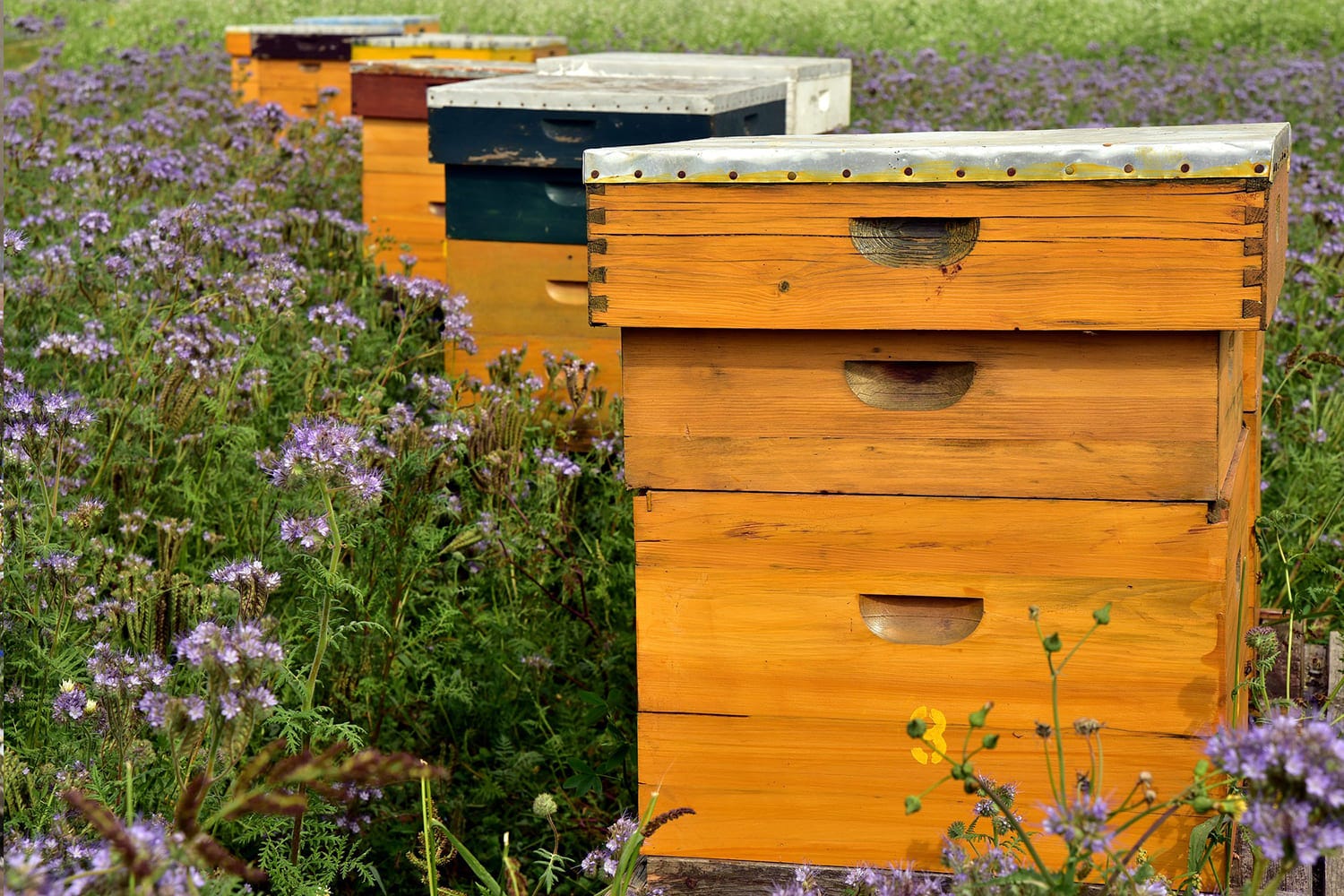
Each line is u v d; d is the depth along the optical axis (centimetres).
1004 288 237
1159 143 229
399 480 331
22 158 603
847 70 700
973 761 253
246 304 447
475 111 497
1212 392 237
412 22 1177
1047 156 231
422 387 415
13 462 315
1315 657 379
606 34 1908
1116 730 247
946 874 253
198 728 214
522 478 427
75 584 299
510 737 369
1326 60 1416
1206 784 239
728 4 2119
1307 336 565
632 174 245
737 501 255
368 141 655
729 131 497
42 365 430
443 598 367
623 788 352
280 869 263
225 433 397
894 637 257
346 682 345
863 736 256
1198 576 241
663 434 256
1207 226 228
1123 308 233
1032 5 2003
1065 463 243
